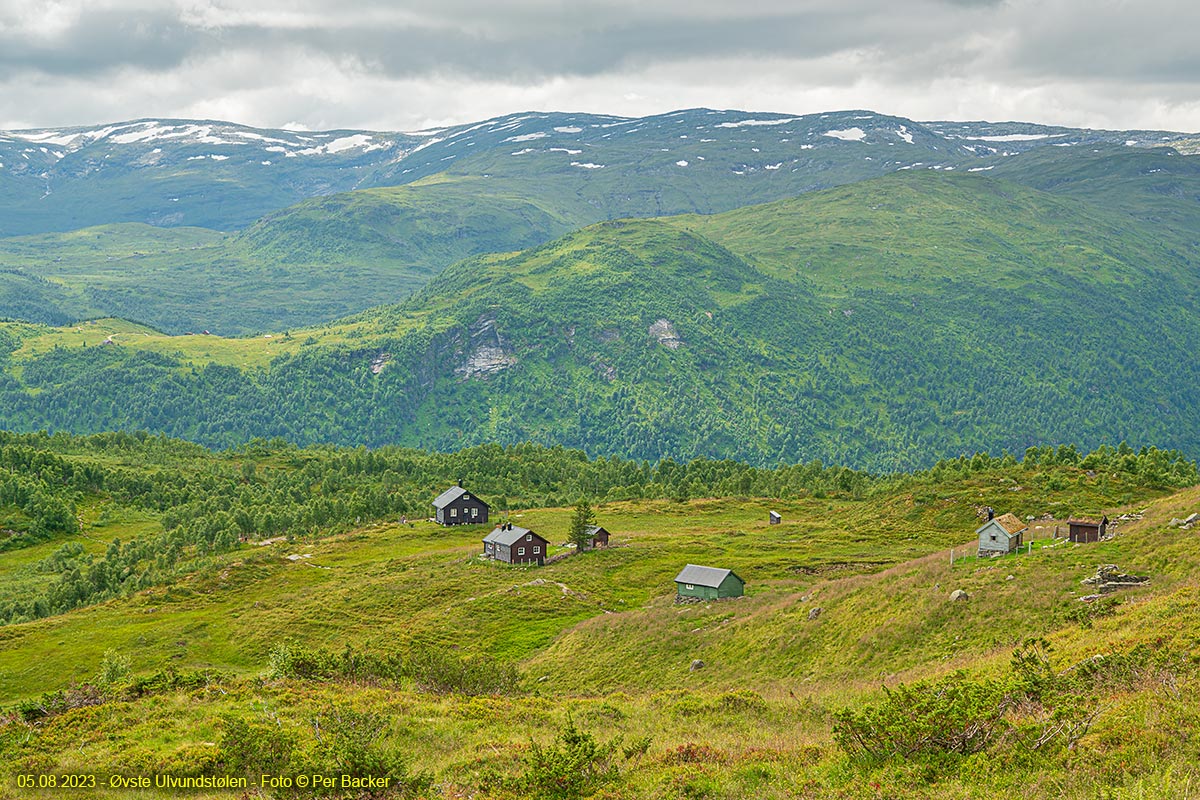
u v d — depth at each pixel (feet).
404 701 148.56
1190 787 68.44
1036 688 98.73
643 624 280.51
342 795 96.94
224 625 352.49
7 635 351.87
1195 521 233.14
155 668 304.30
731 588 321.32
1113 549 228.63
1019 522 265.13
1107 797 68.90
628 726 136.77
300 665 178.29
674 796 89.10
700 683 216.95
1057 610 189.88
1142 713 86.53
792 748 104.99
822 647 215.31
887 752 87.76
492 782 99.04
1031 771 77.41
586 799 91.35
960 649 186.09
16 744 127.03
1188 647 112.37
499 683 184.55
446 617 337.31
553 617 330.75
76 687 166.20
